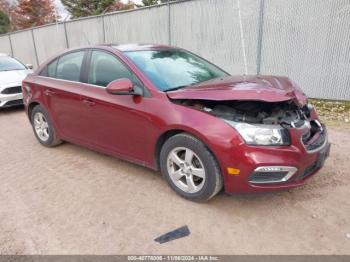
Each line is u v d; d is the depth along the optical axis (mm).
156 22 10109
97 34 12477
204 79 4000
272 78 3699
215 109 3186
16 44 18109
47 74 5051
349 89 7074
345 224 2982
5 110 8688
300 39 7398
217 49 8852
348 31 6785
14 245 2877
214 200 3436
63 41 14398
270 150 2902
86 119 4289
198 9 8922
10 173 4355
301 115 3365
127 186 3836
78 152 5012
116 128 3900
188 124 3156
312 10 7078
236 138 2934
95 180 4027
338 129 5656
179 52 4543
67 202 3541
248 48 8234
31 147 5371
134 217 3209
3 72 8469
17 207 3482
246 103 3229
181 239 2859
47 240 2922
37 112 5234
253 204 3346
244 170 2932
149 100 3516
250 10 7938
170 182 3549
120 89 3482
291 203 3348
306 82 7586
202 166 3189
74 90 4379
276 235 2865
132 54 3990
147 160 3727
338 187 3648
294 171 2980
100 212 3318
